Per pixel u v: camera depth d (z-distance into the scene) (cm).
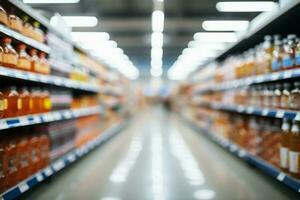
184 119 1388
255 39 400
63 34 375
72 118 429
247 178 366
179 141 717
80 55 488
